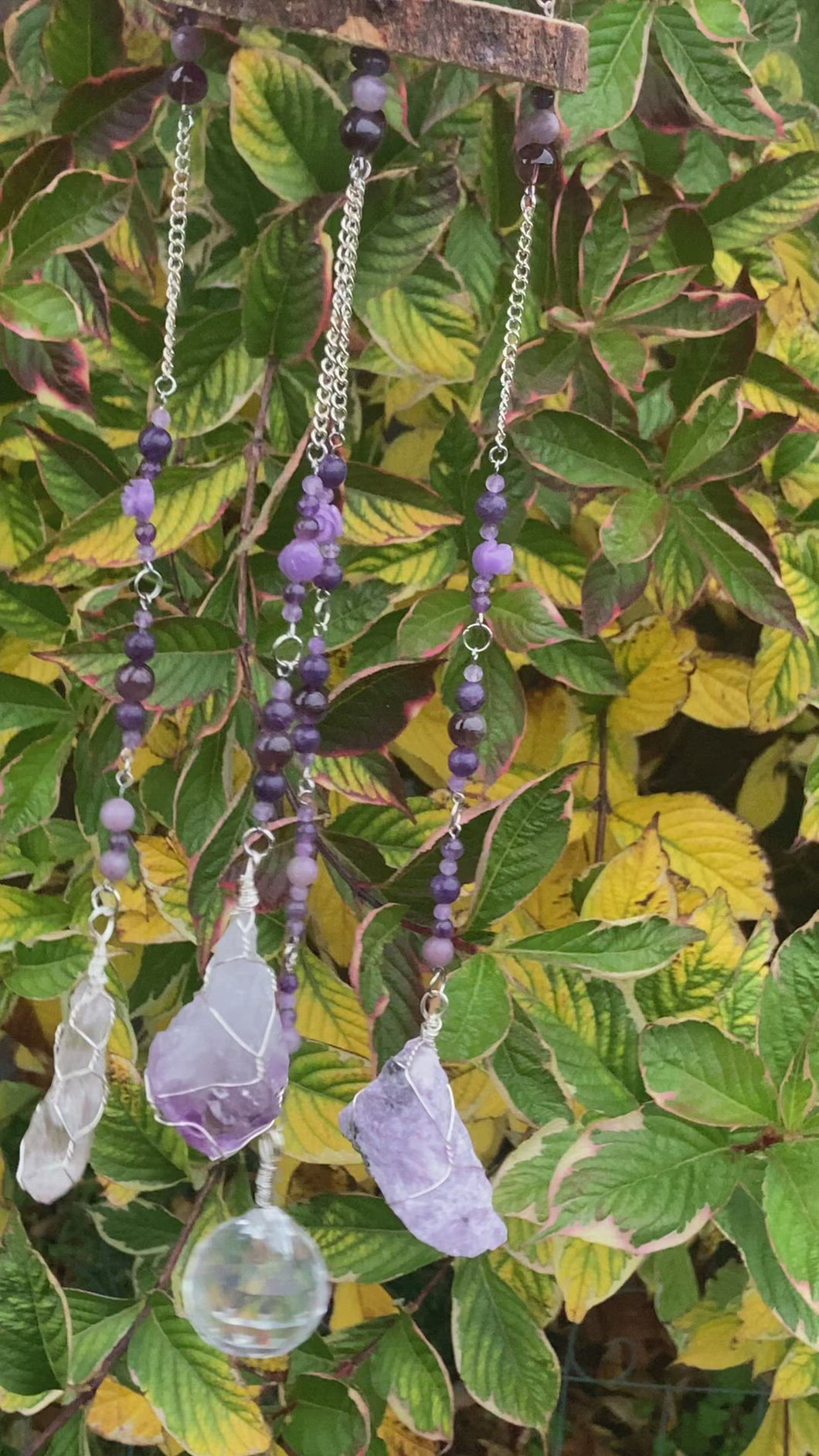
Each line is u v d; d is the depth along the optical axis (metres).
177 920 0.49
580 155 0.48
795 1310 0.47
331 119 0.45
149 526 0.44
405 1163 0.44
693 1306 0.53
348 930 0.50
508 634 0.47
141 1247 0.51
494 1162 0.54
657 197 0.47
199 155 0.48
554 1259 0.48
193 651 0.45
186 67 0.44
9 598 0.50
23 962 0.51
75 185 0.45
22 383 0.46
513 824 0.46
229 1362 0.48
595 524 0.50
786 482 0.50
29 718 0.50
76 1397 0.48
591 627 0.47
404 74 0.47
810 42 0.51
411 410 0.51
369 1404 0.50
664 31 0.47
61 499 0.49
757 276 0.50
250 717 0.47
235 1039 0.43
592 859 0.51
